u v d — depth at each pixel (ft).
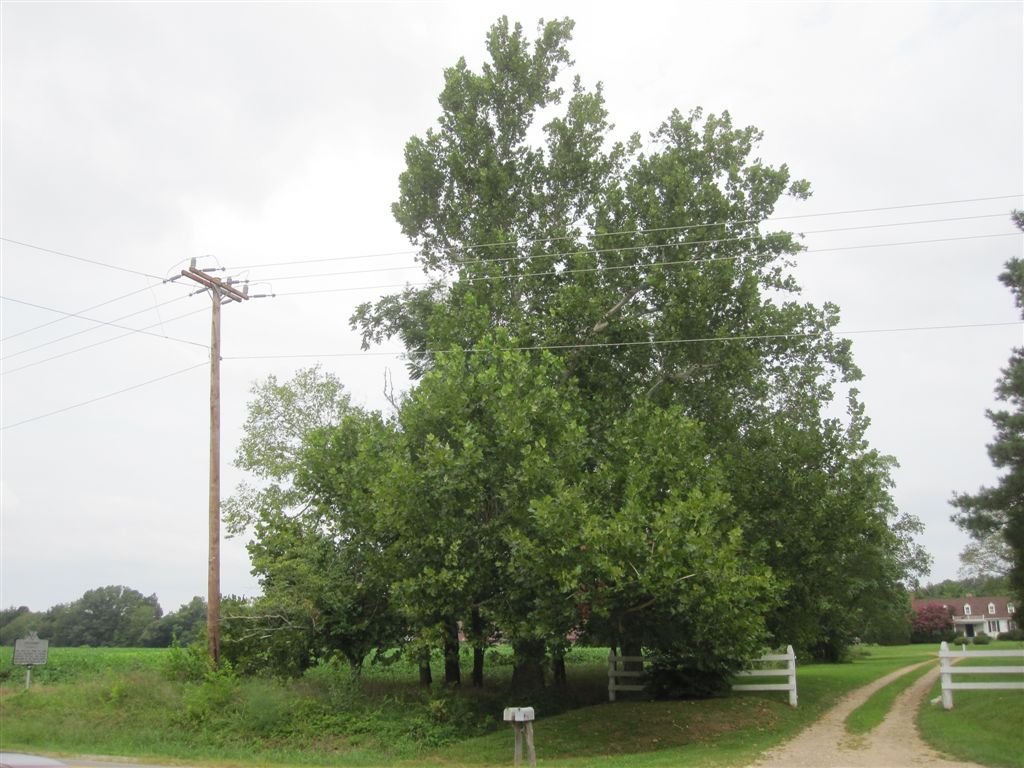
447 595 59.62
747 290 75.92
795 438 72.64
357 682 69.56
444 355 68.59
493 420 61.98
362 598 75.36
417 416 63.98
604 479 59.93
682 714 62.75
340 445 76.64
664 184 79.36
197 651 74.23
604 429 71.77
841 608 90.22
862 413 73.00
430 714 62.44
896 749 48.34
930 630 254.88
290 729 60.08
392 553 64.44
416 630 68.13
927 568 180.96
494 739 58.44
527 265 82.48
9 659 102.42
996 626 330.75
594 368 78.13
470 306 72.33
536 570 54.03
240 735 59.11
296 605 72.33
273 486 104.88
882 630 201.87
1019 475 69.21
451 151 86.43
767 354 80.59
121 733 58.95
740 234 81.25
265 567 77.36
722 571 53.26
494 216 85.10
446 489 58.59
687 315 75.25
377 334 102.73
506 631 59.11
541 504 52.75
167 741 57.77
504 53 87.76
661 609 56.13
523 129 88.99
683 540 53.31
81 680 76.95
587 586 54.70
